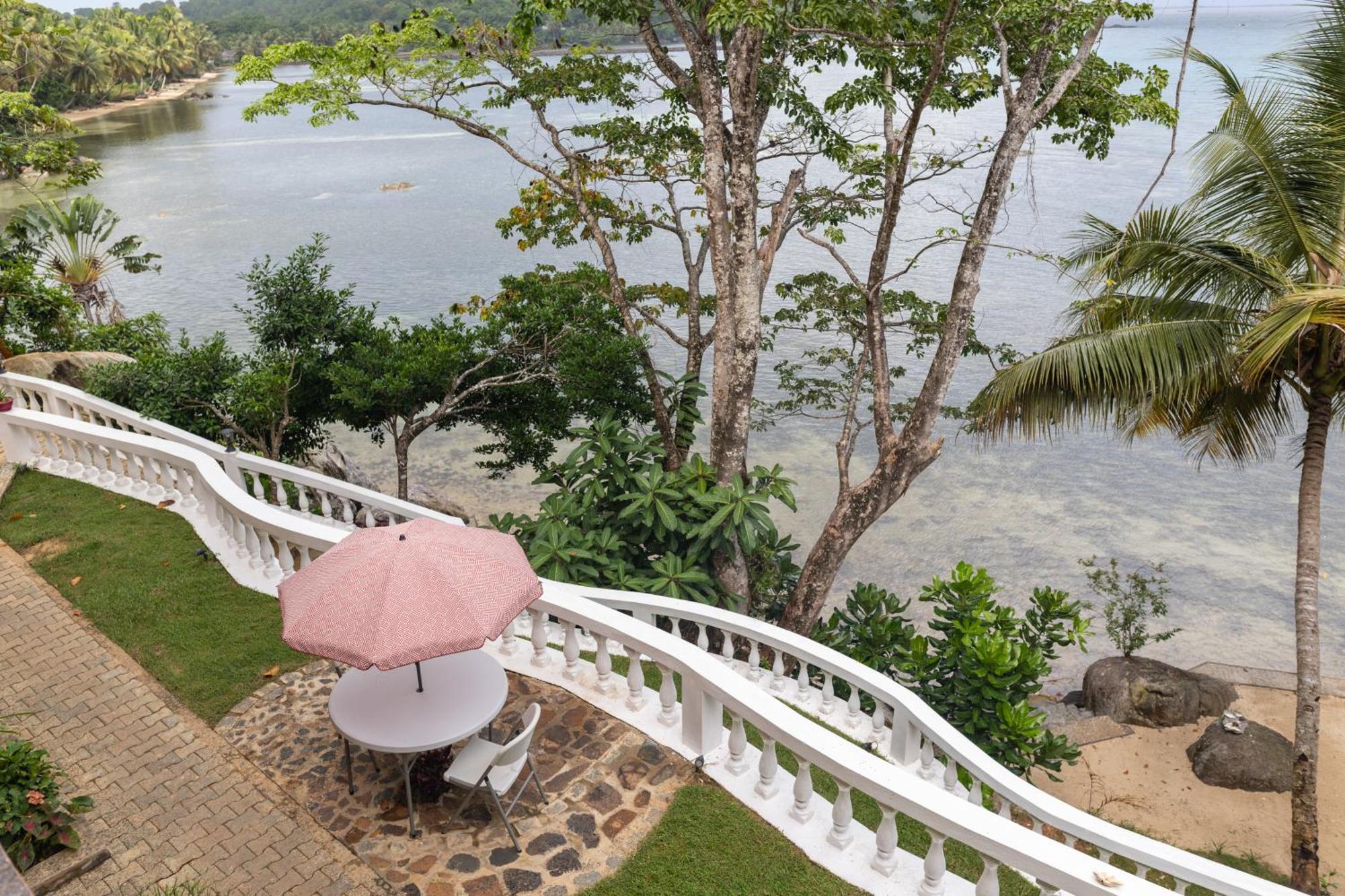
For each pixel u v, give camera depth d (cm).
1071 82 1570
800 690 1092
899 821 873
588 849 648
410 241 7025
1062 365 1266
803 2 1591
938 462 3412
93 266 4169
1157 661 1980
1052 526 2933
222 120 17712
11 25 3123
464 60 1817
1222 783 1655
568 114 11912
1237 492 3158
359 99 1803
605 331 1966
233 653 881
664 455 1591
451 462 3353
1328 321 1034
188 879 613
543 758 739
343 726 630
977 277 1568
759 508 1470
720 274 1716
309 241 7031
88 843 642
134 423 1438
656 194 6706
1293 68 1253
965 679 1258
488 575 598
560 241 2342
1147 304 1345
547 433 2056
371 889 607
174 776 713
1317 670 1250
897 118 6081
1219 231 1278
